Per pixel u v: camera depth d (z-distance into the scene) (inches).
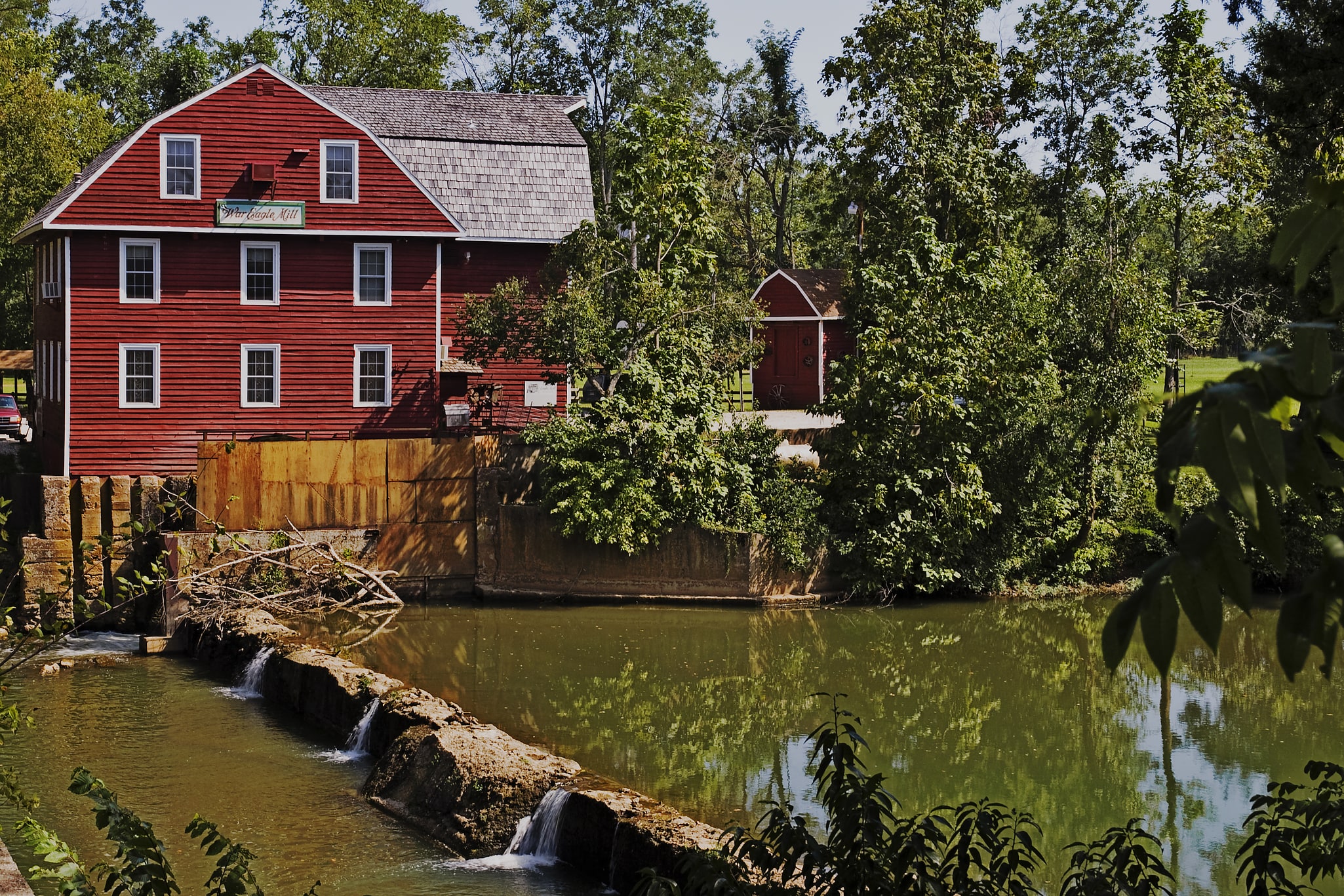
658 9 2440.9
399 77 2425.0
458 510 1253.1
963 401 1240.2
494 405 1412.4
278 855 609.9
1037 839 607.8
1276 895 269.6
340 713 828.6
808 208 2997.0
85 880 250.5
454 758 666.2
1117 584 1304.1
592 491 1203.9
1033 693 920.3
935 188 1621.6
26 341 2778.1
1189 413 98.1
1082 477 1285.7
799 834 284.8
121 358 1293.1
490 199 1530.5
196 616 1100.5
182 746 802.8
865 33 1710.1
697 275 1314.0
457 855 612.7
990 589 1261.1
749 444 1270.9
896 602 1240.8
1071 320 1250.6
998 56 1829.5
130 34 2992.1
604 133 2390.5
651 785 701.3
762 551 1219.9
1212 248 1830.7
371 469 1232.2
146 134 1285.7
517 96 1715.1
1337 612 94.8
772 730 823.7
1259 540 92.4
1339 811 265.0
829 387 1421.0
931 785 705.0
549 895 556.7
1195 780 707.4
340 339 1359.5
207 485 1186.0
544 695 911.0
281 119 1322.6
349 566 1195.3
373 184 1354.6
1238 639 1090.1
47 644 343.6
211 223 1306.6
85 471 1284.4
